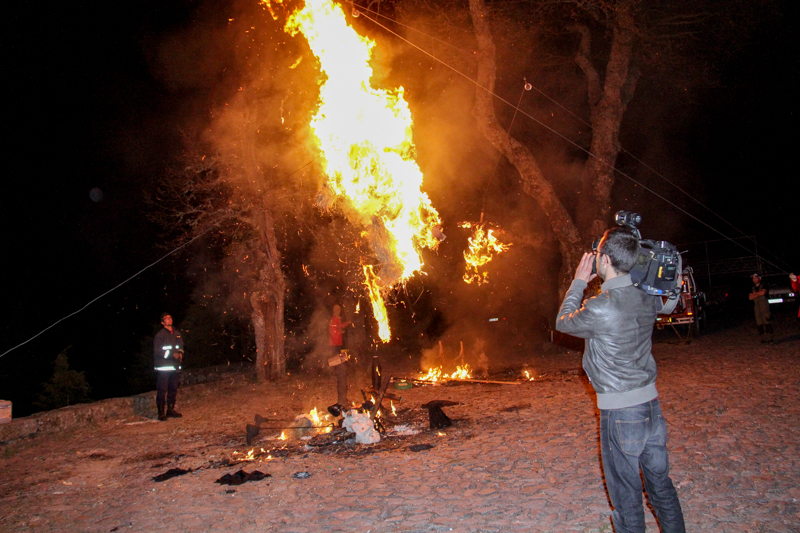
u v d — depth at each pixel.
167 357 12.08
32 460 8.96
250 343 22.58
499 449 7.48
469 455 7.31
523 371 15.63
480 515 5.30
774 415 8.10
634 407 3.58
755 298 17.06
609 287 3.77
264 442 8.97
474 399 11.55
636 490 3.59
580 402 10.32
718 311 31.75
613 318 3.63
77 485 7.33
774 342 17.00
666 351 17.47
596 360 3.68
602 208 20.31
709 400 9.43
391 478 6.61
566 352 20.00
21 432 9.94
